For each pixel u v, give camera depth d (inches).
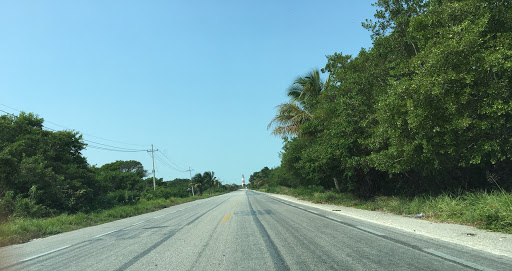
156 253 295.4
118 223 683.4
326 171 856.9
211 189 4055.1
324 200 930.1
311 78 1113.4
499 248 246.2
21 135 986.1
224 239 353.4
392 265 214.4
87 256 303.6
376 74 597.3
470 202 414.0
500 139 381.1
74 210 967.0
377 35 611.8
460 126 363.9
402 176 699.4
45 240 464.1
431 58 363.9
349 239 314.7
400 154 466.6
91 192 1077.1
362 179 834.2
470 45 343.0
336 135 686.5
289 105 1126.4
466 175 529.3
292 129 1136.8
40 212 788.6
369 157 555.5
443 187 578.2
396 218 460.1
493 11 379.6
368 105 607.8
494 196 377.4
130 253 303.7
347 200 838.5
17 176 839.7
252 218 559.5
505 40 345.7
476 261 213.5
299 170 1300.4
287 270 215.8
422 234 321.1
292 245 299.6
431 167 487.2
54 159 1056.2
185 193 2783.0
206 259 260.1
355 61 669.9
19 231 502.9
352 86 636.7
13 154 900.0
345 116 641.0
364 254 249.0
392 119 441.4
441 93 365.7
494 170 481.7
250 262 242.7
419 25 425.7
